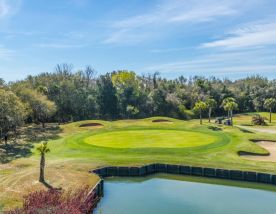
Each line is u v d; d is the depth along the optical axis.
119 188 28.38
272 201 24.73
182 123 62.56
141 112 91.94
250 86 116.56
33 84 84.06
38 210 17.14
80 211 18.86
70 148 40.91
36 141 46.34
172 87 112.06
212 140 44.62
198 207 23.33
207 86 108.75
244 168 30.91
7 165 31.92
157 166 33.31
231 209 22.97
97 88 90.44
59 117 79.38
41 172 25.41
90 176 28.06
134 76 103.25
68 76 97.06
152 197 25.73
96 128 58.59
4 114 42.22
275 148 40.78
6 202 20.75
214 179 30.95
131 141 44.97
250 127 66.69
